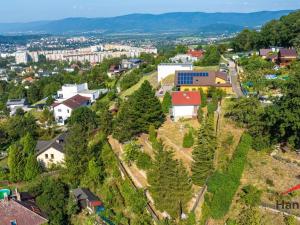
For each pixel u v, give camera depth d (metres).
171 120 73.81
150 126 65.00
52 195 56.50
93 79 168.50
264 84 85.38
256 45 150.75
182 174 51.28
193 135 65.25
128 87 130.50
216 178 49.62
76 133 67.75
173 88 93.62
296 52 109.00
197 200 48.31
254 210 44.53
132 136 67.81
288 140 55.66
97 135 76.69
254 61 113.19
